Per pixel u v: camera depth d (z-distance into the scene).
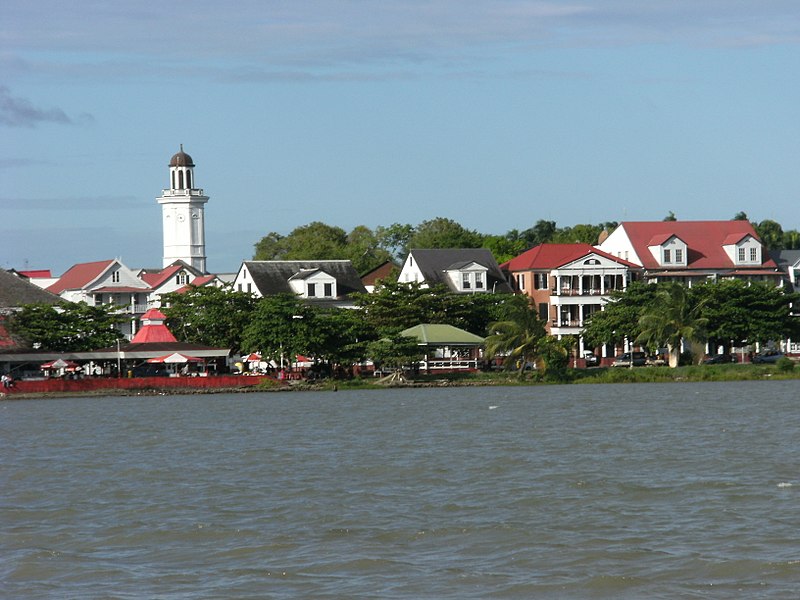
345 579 55.62
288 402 167.12
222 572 57.44
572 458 93.62
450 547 61.69
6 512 74.38
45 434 125.06
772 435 108.31
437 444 106.06
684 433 111.12
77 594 53.94
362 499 75.81
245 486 82.38
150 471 91.81
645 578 54.66
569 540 62.47
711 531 63.53
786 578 54.12
